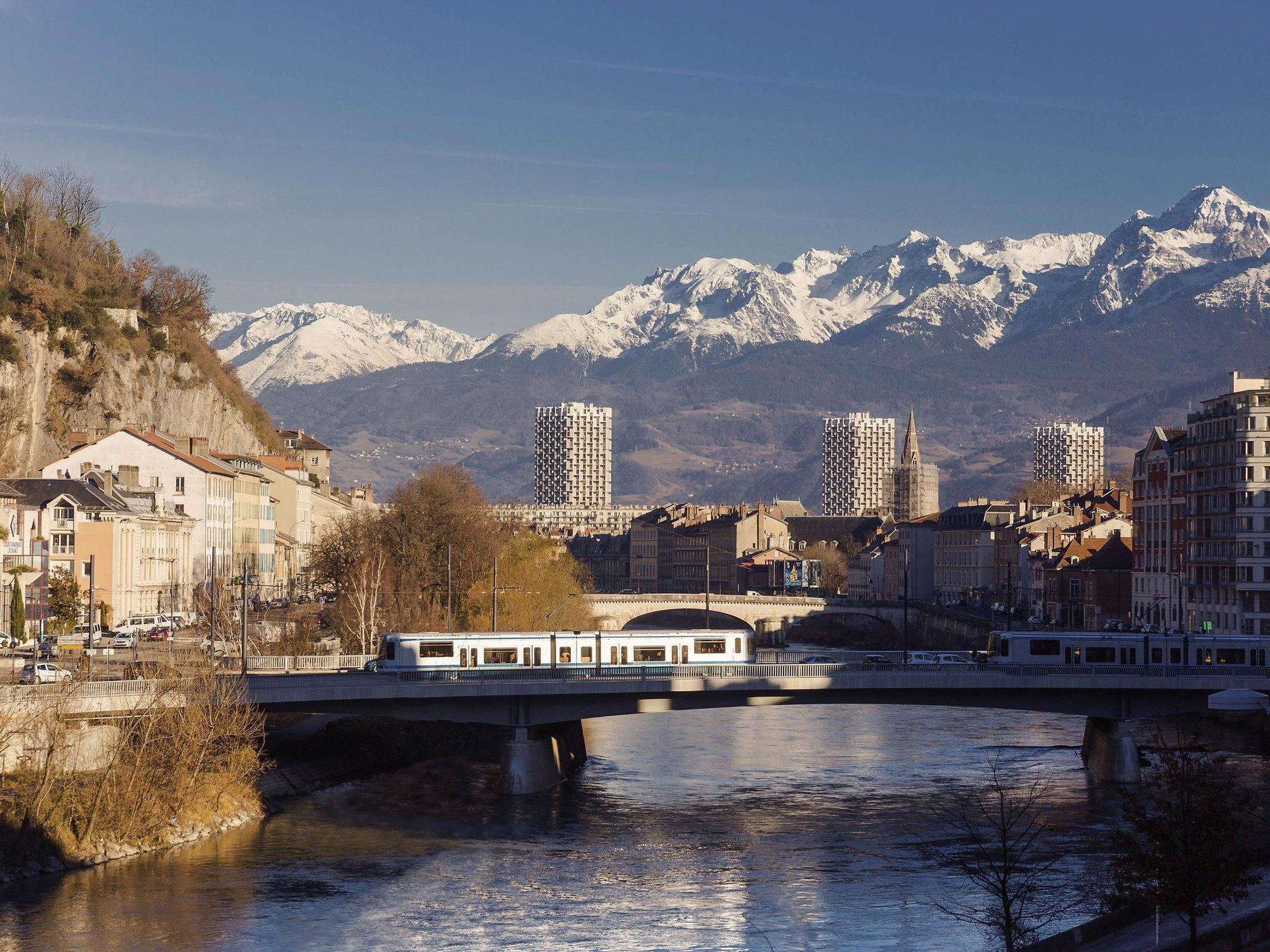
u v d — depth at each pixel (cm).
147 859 11406
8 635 18100
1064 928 9756
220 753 13000
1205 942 7881
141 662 15775
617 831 12975
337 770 14925
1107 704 16088
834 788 15188
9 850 10750
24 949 9225
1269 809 11931
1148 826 7831
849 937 9775
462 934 9800
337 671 15725
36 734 11375
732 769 16450
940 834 12850
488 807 13962
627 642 16200
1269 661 17112
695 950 9531
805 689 15388
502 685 14425
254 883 10856
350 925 9912
